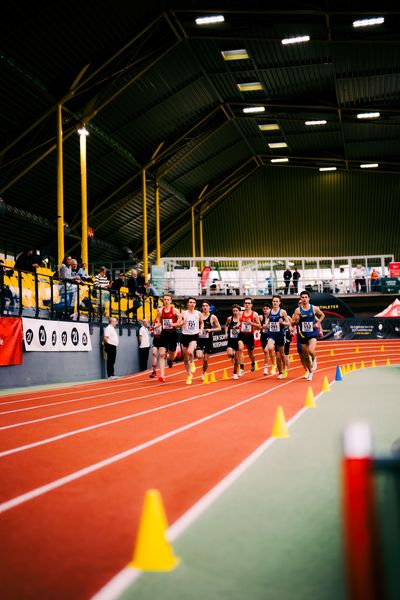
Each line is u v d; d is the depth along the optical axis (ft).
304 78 85.87
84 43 63.87
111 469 13.46
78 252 100.17
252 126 104.42
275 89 89.15
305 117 99.30
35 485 12.12
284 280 101.24
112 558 7.89
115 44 66.44
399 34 69.97
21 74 62.23
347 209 122.42
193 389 36.01
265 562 7.61
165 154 97.09
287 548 8.11
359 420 20.51
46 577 7.27
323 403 26.58
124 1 61.67
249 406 25.73
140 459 14.48
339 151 115.03
